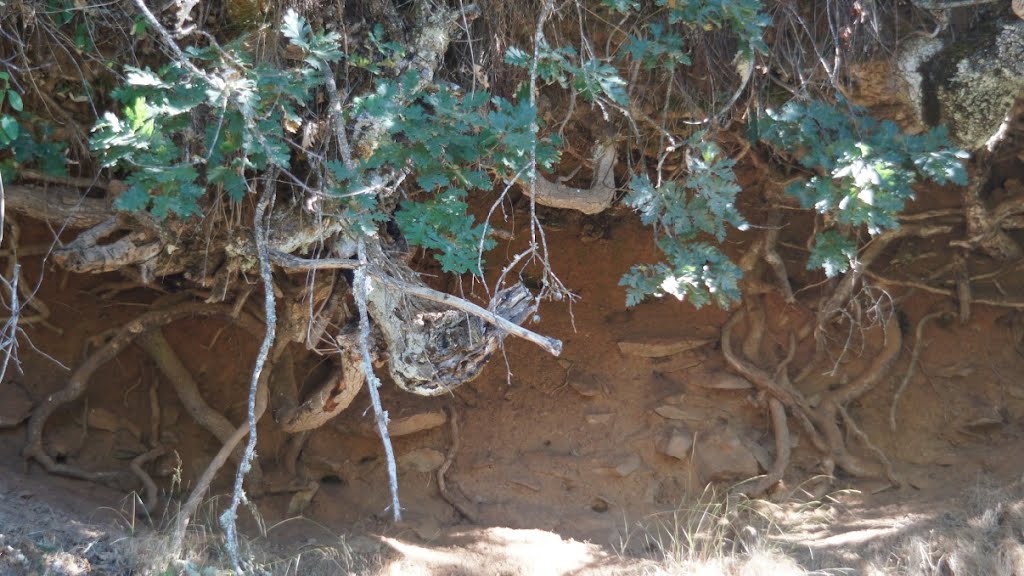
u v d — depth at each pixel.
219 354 7.04
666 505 7.27
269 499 6.79
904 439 7.57
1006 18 5.36
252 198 5.00
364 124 4.62
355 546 6.21
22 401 6.34
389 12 4.84
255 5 4.60
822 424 7.55
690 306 7.98
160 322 6.56
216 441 6.87
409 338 4.89
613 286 8.08
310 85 4.11
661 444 7.43
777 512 7.14
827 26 5.73
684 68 5.79
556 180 6.47
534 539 6.66
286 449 6.98
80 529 5.33
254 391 3.56
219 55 4.11
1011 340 7.73
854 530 6.82
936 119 5.59
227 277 5.29
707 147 5.01
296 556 5.91
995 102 5.40
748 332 7.76
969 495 6.86
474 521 7.02
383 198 4.87
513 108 4.35
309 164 4.79
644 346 7.81
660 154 5.54
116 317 6.76
